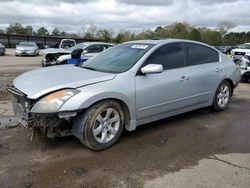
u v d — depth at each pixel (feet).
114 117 13.42
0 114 18.13
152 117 15.01
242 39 198.70
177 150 13.30
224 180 10.65
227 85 19.79
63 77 13.29
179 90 15.90
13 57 79.15
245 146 13.91
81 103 11.89
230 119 18.15
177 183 10.42
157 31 177.99
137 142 14.11
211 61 18.62
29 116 12.21
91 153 12.78
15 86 13.24
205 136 15.14
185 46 17.02
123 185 10.27
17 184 10.20
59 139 14.14
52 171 11.13
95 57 17.31
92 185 10.24
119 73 13.79
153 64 14.12
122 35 162.81
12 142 13.74
